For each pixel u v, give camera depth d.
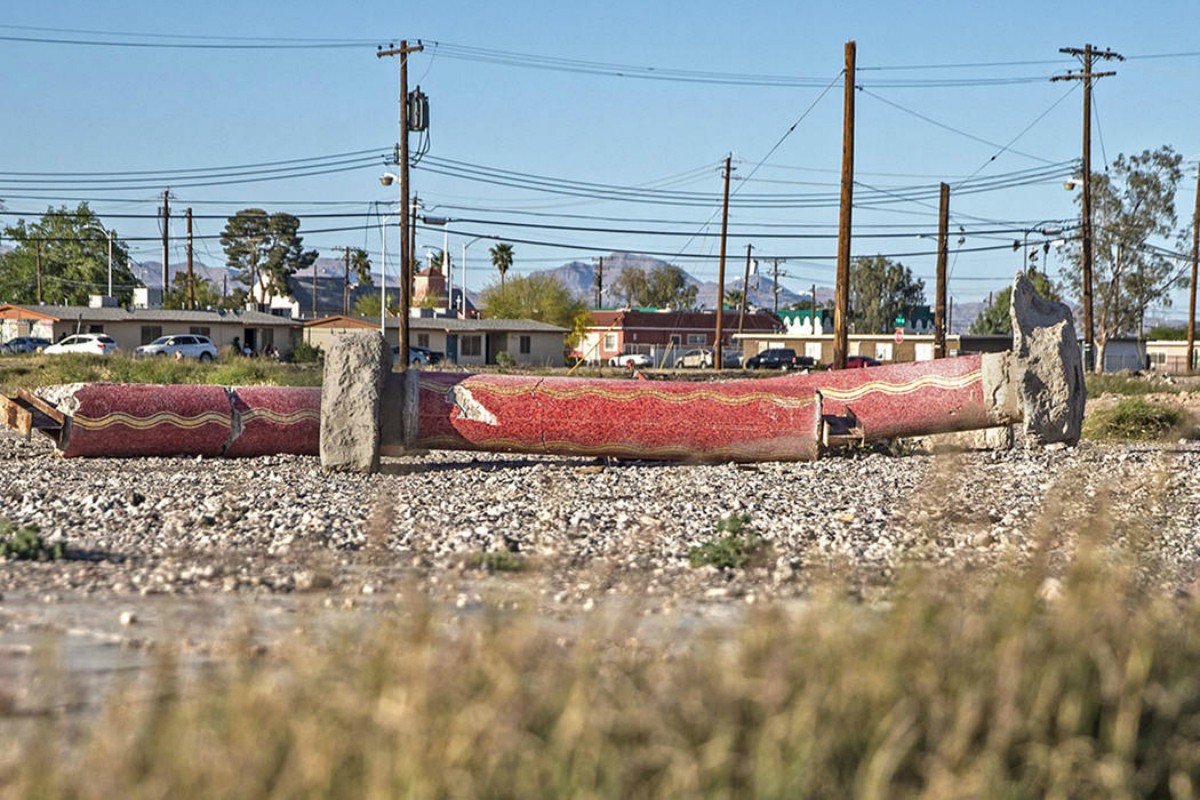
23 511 15.01
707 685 5.76
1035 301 23.08
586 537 13.24
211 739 5.27
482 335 105.31
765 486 18.03
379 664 5.87
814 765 5.28
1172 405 36.56
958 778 5.31
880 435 22.69
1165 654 6.51
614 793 5.05
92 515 14.62
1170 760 5.84
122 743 5.27
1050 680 5.91
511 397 20.81
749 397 21.47
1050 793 5.46
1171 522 14.51
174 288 151.62
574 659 6.39
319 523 13.80
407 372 21.00
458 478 19.05
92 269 144.75
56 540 12.34
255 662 6.85
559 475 19.42
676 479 18.97
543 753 5.20
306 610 8.04
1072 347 22.61
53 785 4.96
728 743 5.25
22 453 23.00
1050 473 19.05
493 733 5.17
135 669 7.12
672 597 9.76
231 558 11.52
